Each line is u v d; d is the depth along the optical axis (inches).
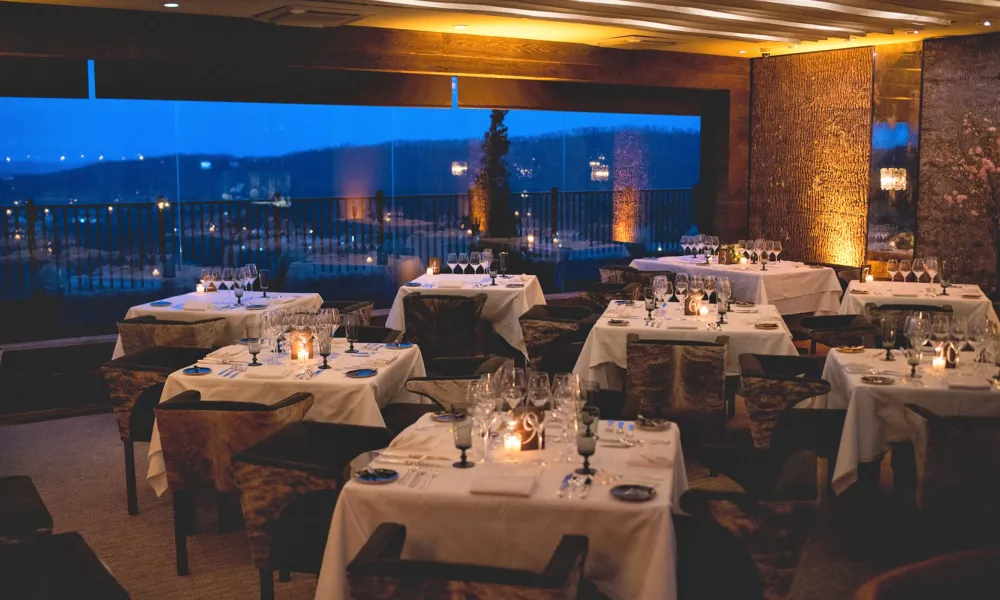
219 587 167.2
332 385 189.9
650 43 373.4
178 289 362.6
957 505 160.2
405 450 145.5
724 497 120.3
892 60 387.9
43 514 147.9
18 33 262.7
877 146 397.4
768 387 188.7
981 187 366.6
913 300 298.4
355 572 107.3
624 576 122.6
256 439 165.9
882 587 83.4
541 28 330.0
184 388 194.1
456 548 127.2
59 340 315.6
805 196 426.6
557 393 148.3
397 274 418.3
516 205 440.8
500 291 320.5
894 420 182.5
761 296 338.6
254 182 378.0
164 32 285.1
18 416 278.4
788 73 426.3
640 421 157.5
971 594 83.4
